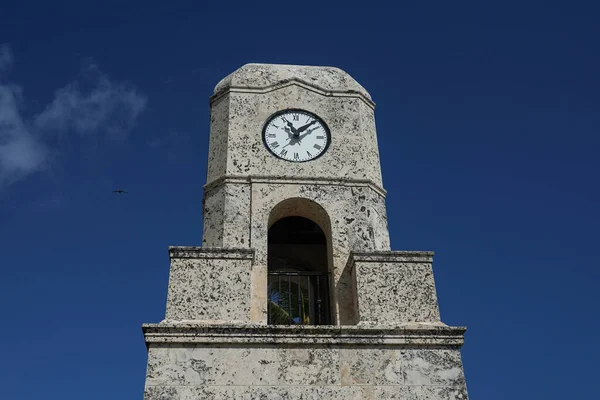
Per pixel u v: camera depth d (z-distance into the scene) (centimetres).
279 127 1686
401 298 1435
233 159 1627
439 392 1333
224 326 1348
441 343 1382
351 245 1545
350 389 1318
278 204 1575
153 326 1337
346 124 1720
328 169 1636
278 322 1652
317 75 1808
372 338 1370
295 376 1321
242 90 1741
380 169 1723
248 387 1302
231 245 1511
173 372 1305
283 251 1741
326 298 1548
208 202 1599
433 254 1487
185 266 1425
